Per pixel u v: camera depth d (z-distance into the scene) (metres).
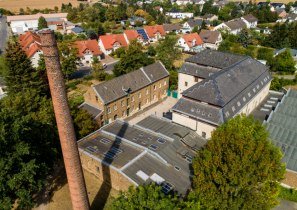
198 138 41.81
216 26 140.00
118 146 39.78
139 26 152.75
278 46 109.88
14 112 31.88
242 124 31.02
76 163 26.78
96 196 35.69
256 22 152.00
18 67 60.97
